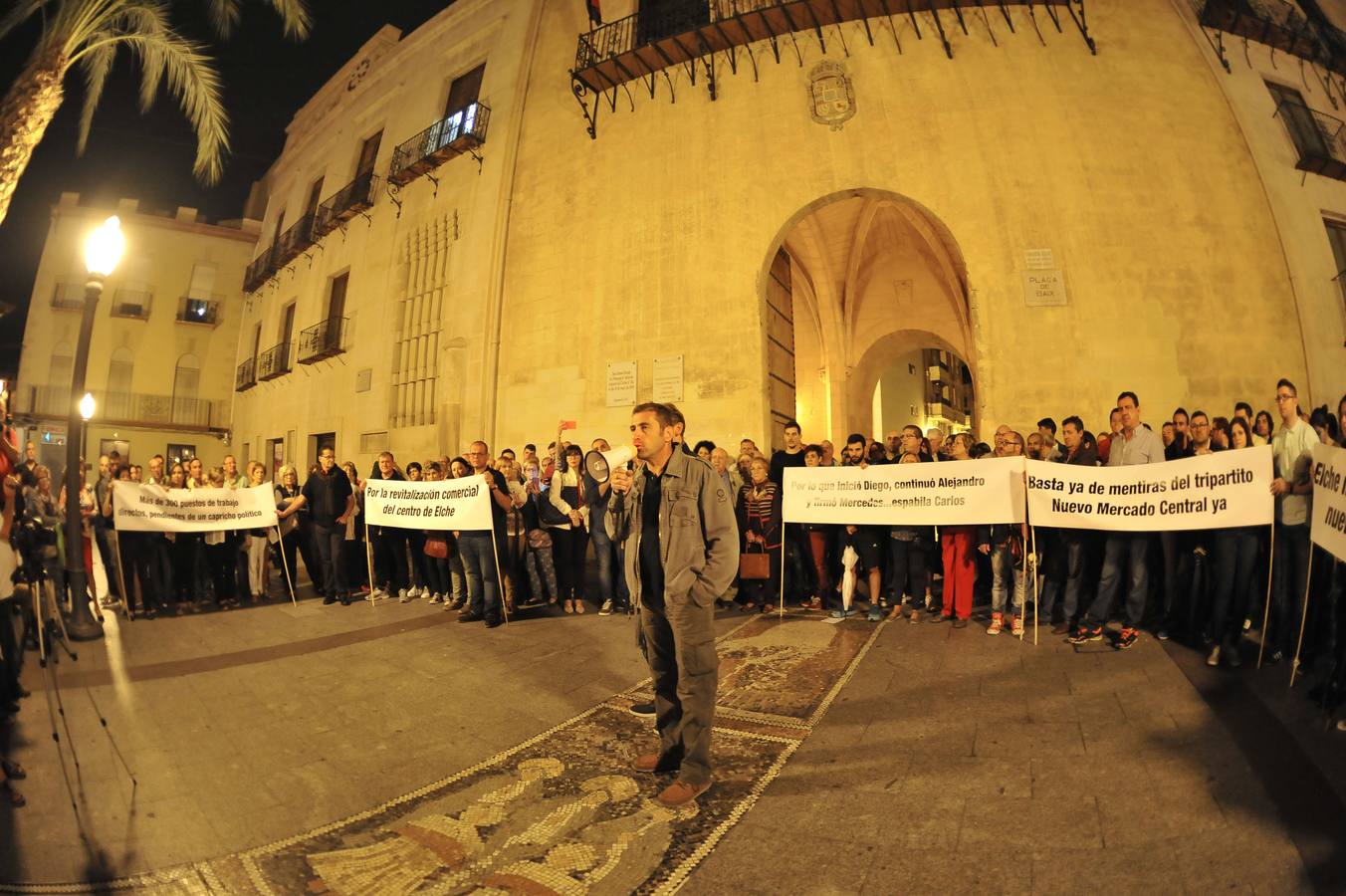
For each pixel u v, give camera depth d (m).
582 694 4.62
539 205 13.67
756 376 11.23
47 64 7.61
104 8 8.24
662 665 3.32
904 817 2.84
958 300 14.79
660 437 3.14
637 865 2.56
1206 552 4.88
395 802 3.12
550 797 3.13
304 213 21.67
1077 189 10.55
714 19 12.38
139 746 3.75
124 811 3.02
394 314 15.91
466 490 6.72
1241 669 4.34
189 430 24.75
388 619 6.99
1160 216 10.38
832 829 2.77
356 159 19.44
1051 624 5.78
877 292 17.36
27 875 2.51
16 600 4.45
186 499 7.52
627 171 12.77
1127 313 10.09
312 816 2.99
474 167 14.93
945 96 11.21
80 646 5.94
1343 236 11.49
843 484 6.34
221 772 3.44
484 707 4.38
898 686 4.50
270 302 22.89
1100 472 5.13
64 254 24.53
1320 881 2.18
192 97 10.66
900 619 6.28
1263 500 4.38
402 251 16.20
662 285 12.03
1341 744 3.16
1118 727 3.61
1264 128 10.99
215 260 26.05
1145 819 2.70
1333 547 3.54
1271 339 9.91
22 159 7.43
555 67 14.42
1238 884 2.24
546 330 13.02
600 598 7.27
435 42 17.73
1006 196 10.66
